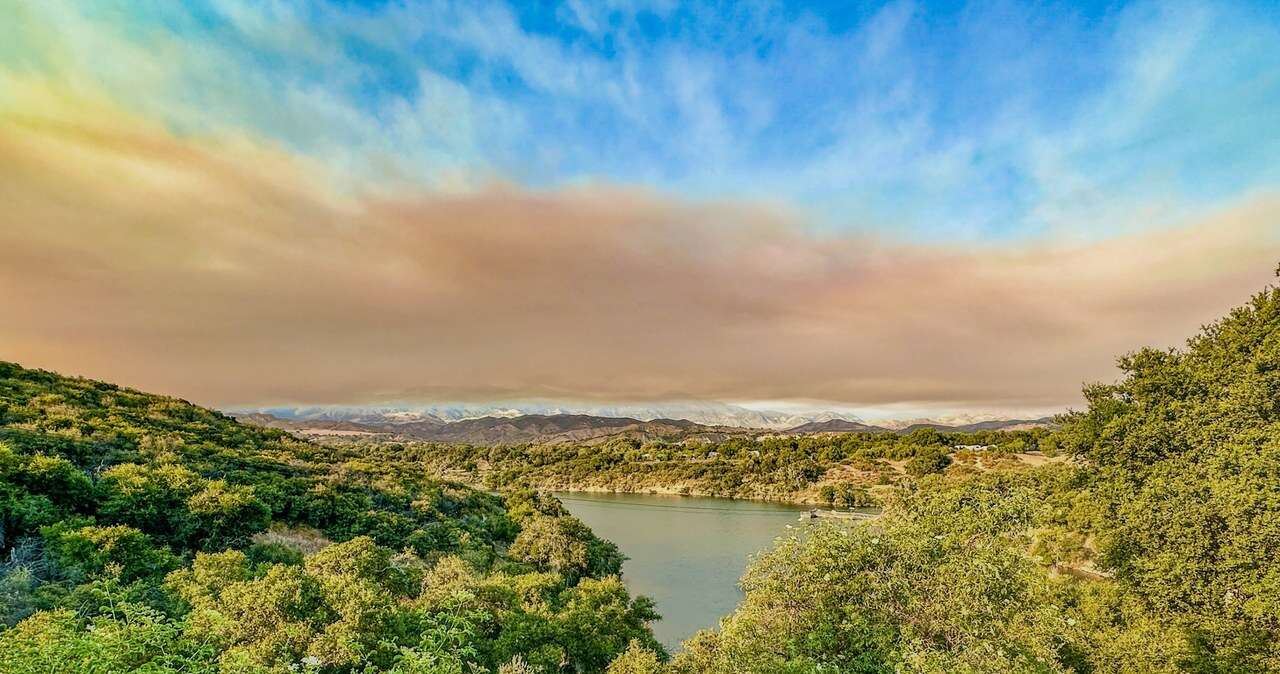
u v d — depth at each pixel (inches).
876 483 6279.5
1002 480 1892.2
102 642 443.5
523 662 1039.0
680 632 2342.5
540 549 2647.6
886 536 869.8
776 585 858.1
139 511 1600.6
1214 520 1047.6
